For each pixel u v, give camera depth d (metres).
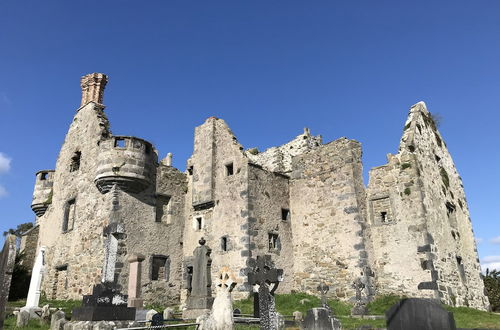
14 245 9.52
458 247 19.81
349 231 19.03
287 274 20.28
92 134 22.23
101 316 10.91
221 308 10.11
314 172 21.34
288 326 12.42
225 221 20.45
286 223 21.27
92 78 24.25
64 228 22.50
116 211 19.55
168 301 20.45
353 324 12.88
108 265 12.03
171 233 21.75
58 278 21.91
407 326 5.64
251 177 20.33
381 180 19.34
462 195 22.62
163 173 22.28
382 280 18.06
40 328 11.65
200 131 23.42
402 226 18.06
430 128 21.50
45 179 26.77
